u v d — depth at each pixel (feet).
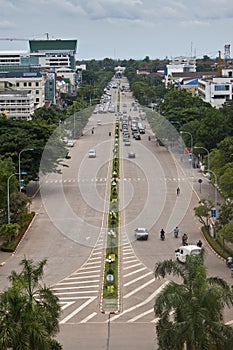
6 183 352.28
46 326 160.15
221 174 403.95
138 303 241.96
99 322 222.89
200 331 154.61
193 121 645.10
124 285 263.90
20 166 433.07
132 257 307.37
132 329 215.51
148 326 218.18
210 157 479.00
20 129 476.54
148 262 297.94
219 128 556.51
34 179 452.76
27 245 330.95
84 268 289.53
